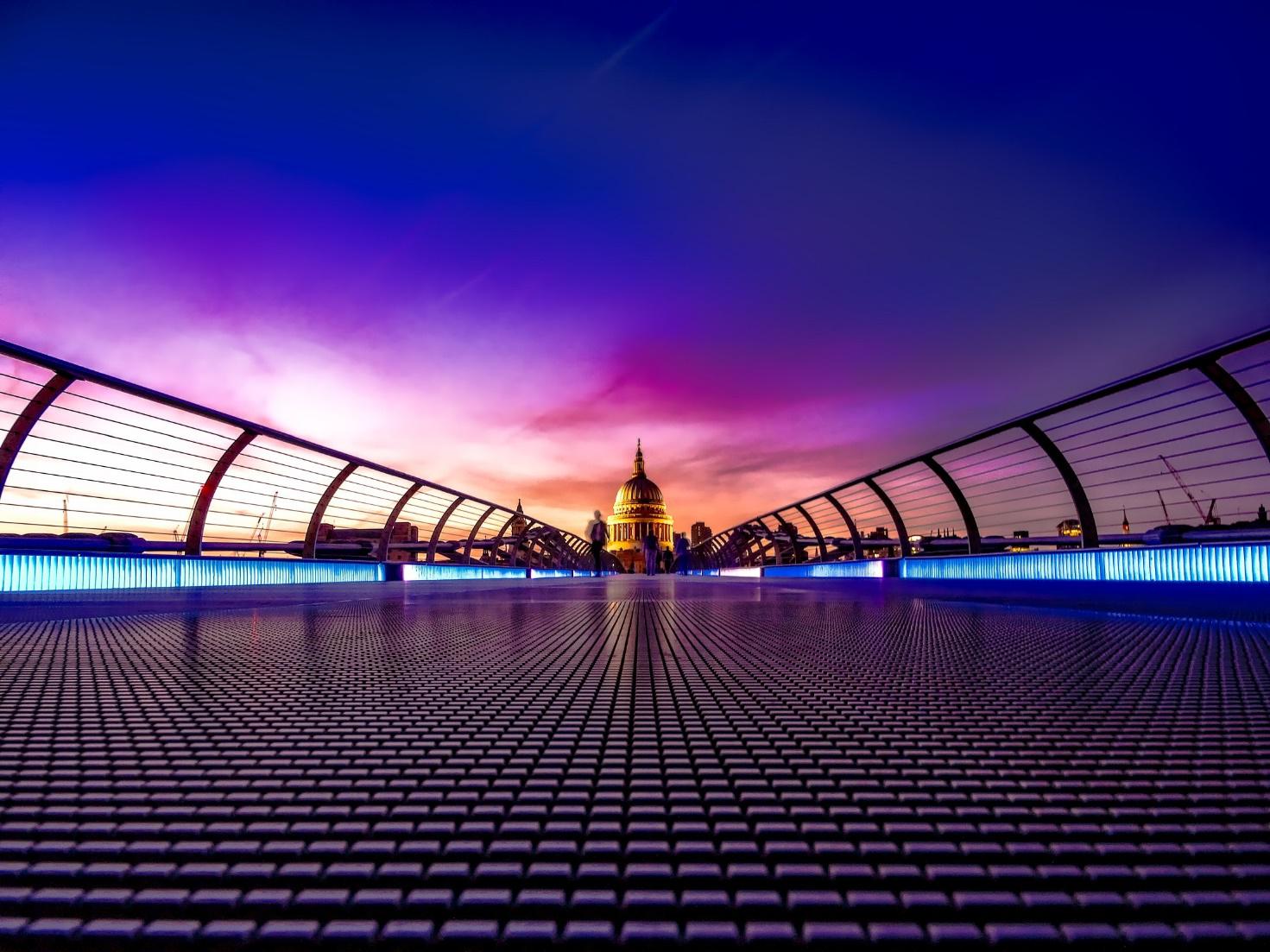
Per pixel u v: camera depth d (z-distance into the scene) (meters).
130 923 0.82
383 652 3.41
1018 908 0.83
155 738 1.67
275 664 2.96
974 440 9.95
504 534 24.83
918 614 5.91
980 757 1.49
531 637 4.16
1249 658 2.98
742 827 1.09
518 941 0.79
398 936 0.79
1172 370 6.69
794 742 1.62
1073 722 1.82
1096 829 1.08
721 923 0.82
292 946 0.79
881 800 1.22
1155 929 0.79
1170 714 1.91
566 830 1.08
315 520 14.52
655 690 2.31
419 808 1.18
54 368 7.70
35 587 9.37
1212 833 1.07
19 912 0.87
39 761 1.47
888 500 14.16
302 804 1.20
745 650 3.45
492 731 1.74
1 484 7.79
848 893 0.88
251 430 11.11
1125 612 5.74
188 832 1.08
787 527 21.88
